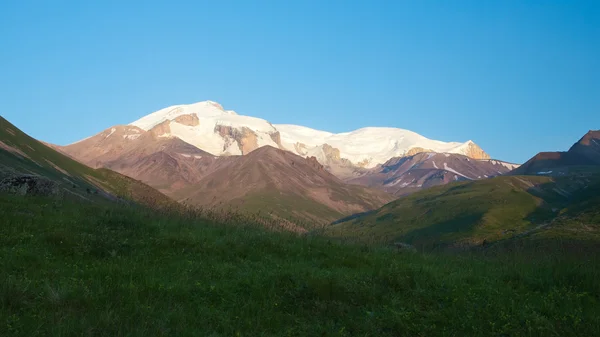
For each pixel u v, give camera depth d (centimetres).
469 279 1346
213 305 1005
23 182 2288
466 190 18112
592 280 1299
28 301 909
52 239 1338
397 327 973
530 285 1326
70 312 877
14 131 9306
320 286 1105
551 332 973
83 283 1016
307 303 1047
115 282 1059
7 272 1052
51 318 845
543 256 1658
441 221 14200
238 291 1098
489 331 980
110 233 1474
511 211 14275
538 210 14375
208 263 1318
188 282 1118
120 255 1313
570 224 9300
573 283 1299
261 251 1536
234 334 879
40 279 1041
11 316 835
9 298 896
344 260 1505
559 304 1155
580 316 1056
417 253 1936
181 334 848
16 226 1433
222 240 1562
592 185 16825
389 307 1063
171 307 958
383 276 1239
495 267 1593
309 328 932
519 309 1096
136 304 934
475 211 14538
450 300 1138
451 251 2094
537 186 18000
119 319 865
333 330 938
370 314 1016
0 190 2188
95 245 1339
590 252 1727
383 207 19438
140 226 1641
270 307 1020
